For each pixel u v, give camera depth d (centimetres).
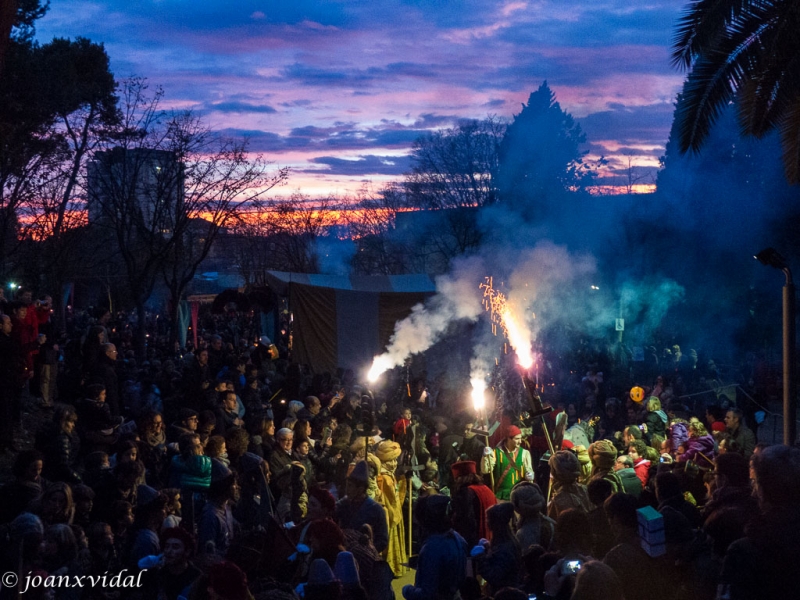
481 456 1108
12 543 567
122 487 752
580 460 1001
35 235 3312
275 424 1609
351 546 625
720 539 499
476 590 594
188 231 3725
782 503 399
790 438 899
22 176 2794
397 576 995
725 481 556
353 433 1202
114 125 2994
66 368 1636
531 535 675
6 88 2395
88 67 2938
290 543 589
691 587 493
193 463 804
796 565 381
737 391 2294
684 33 1284
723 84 1286
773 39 1212
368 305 2388
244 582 446
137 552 629
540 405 997
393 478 1000
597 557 640
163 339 3225
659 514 494
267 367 2100
